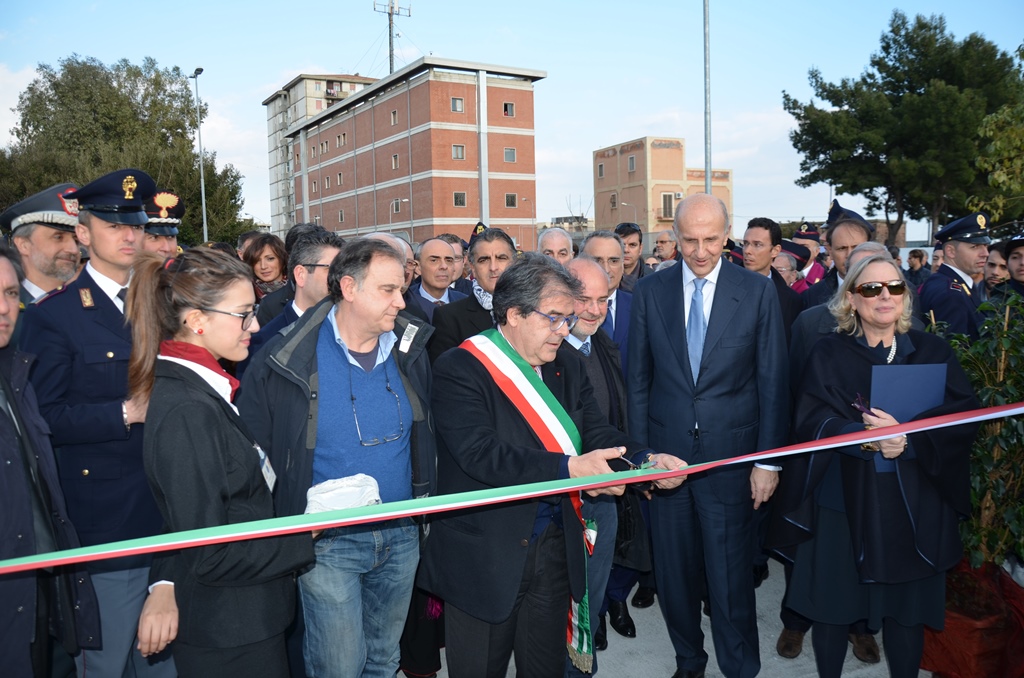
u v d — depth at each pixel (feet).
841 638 9.48
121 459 8.18
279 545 6.54
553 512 8.29
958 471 8.87
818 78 87.40
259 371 7.84
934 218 85.61
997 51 81.82
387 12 208.74
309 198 201.46
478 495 6.74
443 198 145.38
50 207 10.15
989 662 9.87
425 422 8.46
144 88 129.70
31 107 125.39
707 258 10.06
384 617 8.52
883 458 8.80
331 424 7.81
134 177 8.59
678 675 10.66
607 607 12.45
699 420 10.19
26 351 8.04
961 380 9.19
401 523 8.28
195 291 6.51
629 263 18.04
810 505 9.30
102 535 8.13
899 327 9.36
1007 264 14.60
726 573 10.19
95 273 8.62
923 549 8.68
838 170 84.38
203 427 6.28
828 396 9.27
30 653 6.62
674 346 10.42
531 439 8.06
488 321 12.45
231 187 119.55
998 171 25.71
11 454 6.55
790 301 15.15
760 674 11.04
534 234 153.28
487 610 7.69
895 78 85.25
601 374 11.03
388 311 7.73
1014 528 9.89
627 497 10.44
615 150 182.50
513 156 150.51
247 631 6.56
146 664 8.59
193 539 5.64
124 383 8.37
